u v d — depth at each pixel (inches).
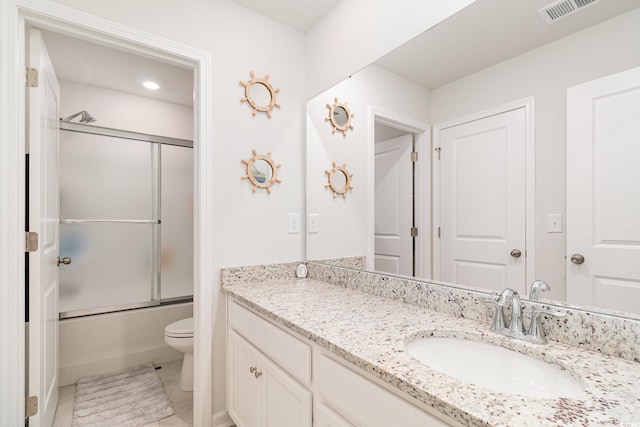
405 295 53.1
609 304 33.5
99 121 105.6
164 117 118.5
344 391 34.5
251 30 72.4
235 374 61.7
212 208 66.5
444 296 47.2
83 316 97.1
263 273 72.2
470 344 38.6
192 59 64.7
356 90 66.7
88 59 88.4
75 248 98.7
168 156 116.8
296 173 78.7
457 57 48.6
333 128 72.5
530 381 33.2
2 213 49.0
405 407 27.5
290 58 78.6
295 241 78.0
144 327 103.3
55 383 72.7
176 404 77.9
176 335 83.0
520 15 41.5
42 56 57.9
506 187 42.8
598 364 30.1
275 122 75.5
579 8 36.2
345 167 69.4
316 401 39.3
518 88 41.6
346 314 46.3
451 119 49.4
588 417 21.6
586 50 35.5
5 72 48.9
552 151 38.3
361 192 65.4
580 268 35.8
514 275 41.7
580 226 35.9
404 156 57.0
